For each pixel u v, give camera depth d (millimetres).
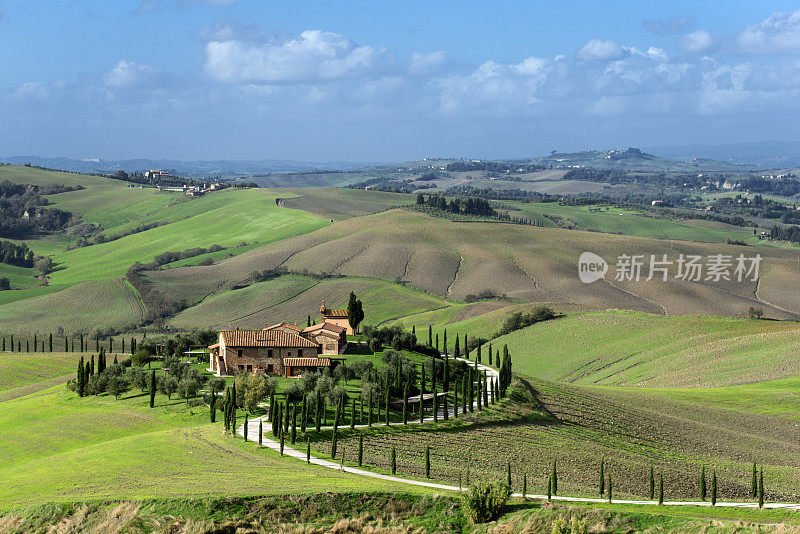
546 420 112438
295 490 70188
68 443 97062
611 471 93375
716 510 69875
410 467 84250
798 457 112750
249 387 106500
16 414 114625
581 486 84625
